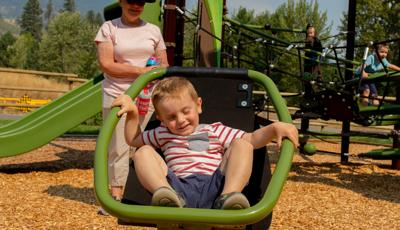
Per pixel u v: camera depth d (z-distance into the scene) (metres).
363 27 35.06
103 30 4.46
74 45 77.81
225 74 3.26
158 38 4.58
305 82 7.66
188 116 2.87
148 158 2.68
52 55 77.81
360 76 7.14
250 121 3.16
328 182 6.99
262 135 2.78
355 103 7.50
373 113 7.64
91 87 7.13
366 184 7.10
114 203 2.38
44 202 5.01
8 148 6.61
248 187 2.80
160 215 2.31
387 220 4.98
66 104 7.09
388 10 34.06
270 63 7.54
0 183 6.00
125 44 4.43
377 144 10.81
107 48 4.42
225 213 2.29
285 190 6.20
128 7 4.41
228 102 3.22
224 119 3.17
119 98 2.97
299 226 4.54
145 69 4.39
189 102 2.87
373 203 5.76
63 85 45.84
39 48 83.69
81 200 5.14
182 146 2.89
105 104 4.47
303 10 33.75
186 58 8.23
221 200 2.40
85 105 6.79
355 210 5.34
